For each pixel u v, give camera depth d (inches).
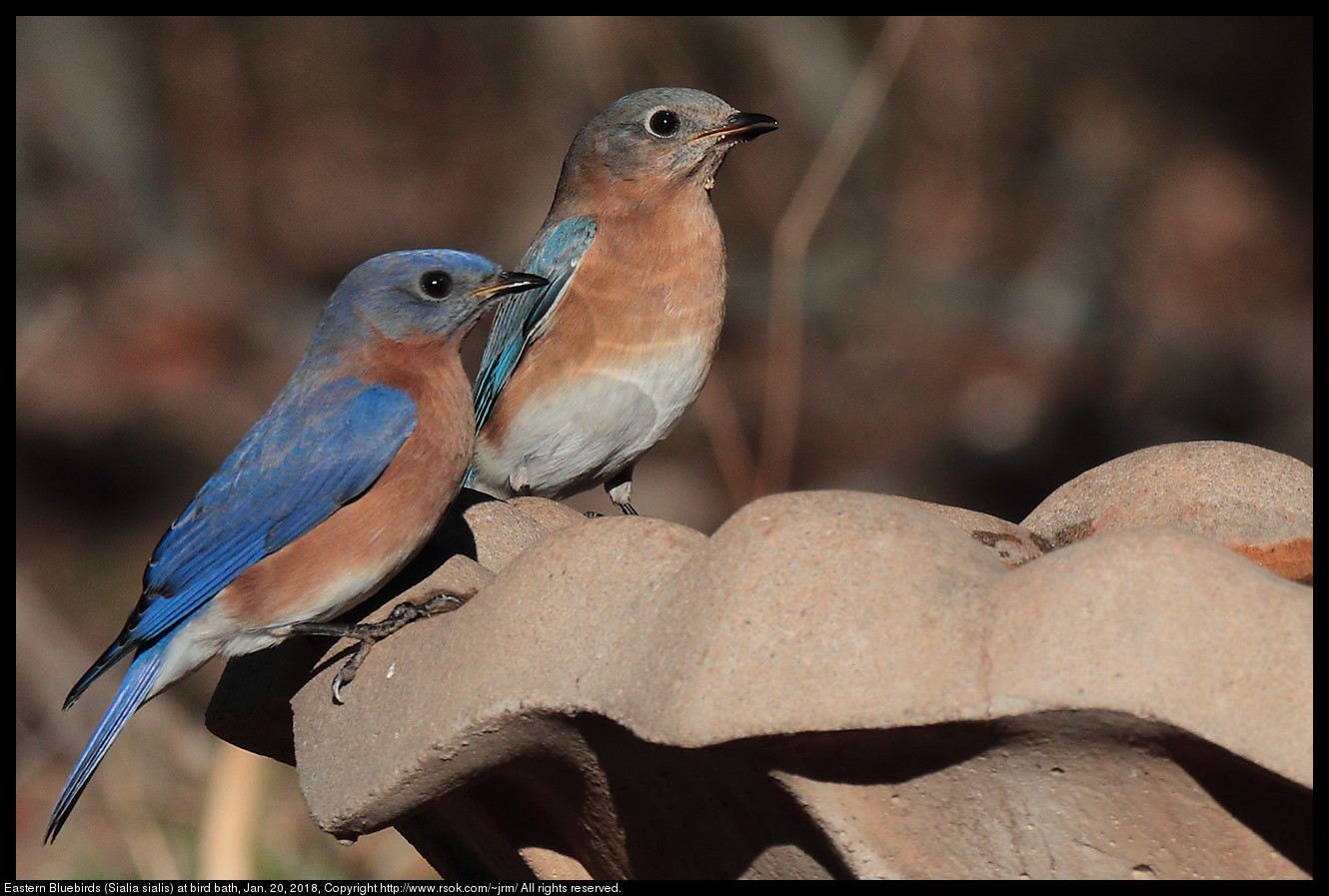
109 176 1140.5
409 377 306.7
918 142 1063.0
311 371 309.3
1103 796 186.9
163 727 492.4
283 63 1253.7
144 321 1070.4
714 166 385.1
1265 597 173.8
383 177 1248.8
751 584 185.3
